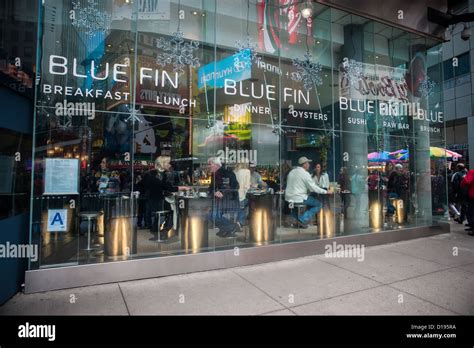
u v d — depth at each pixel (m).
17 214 4.04
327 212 7.38
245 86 7.34
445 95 21.59
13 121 3.93
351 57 8.18
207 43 6.92
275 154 7.54
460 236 8.01
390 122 8.72
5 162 3.77
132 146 6.52
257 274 4.91
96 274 4.42
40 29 4.64
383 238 7.18
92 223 5.14
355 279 4.61
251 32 7.29
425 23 8.52
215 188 6.91
